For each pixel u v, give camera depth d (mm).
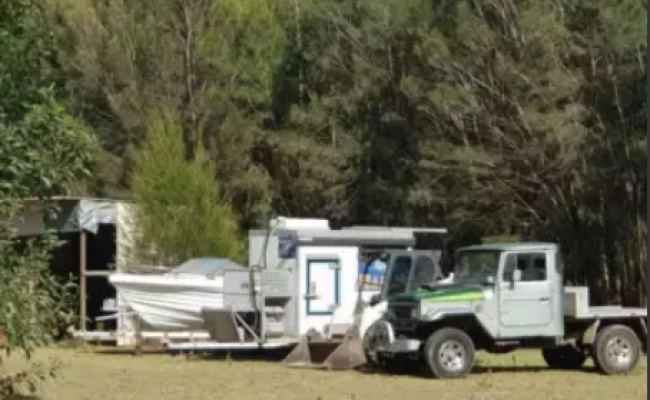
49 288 17844
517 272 26625
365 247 31656
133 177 43094
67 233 40344
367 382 25188
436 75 45062
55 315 17719
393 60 51250
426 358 25906
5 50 17875
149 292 35281
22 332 16859
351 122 52781
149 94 55469
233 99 56469
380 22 51250
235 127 55500
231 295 31281
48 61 18938
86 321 38531
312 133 53219
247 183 54875
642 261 42938
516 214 45719
